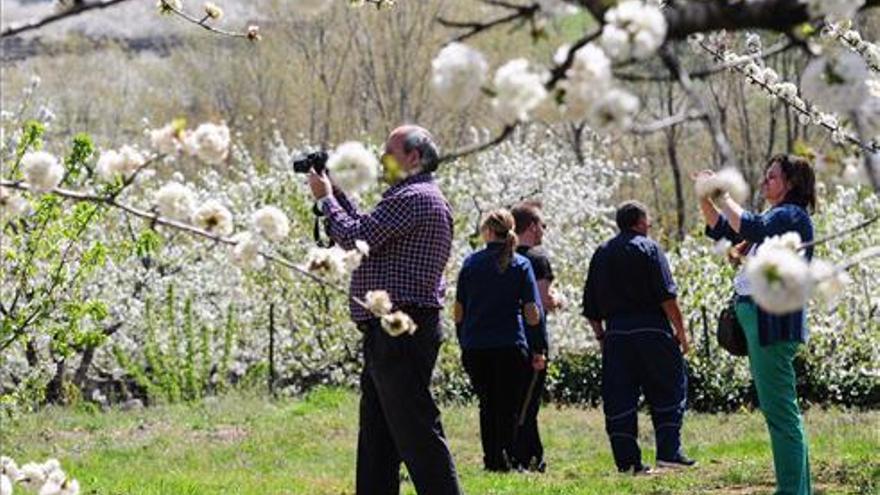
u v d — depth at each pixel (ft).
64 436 56.18
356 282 27.89
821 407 72.08
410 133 27.81
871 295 75.15
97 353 81.00
